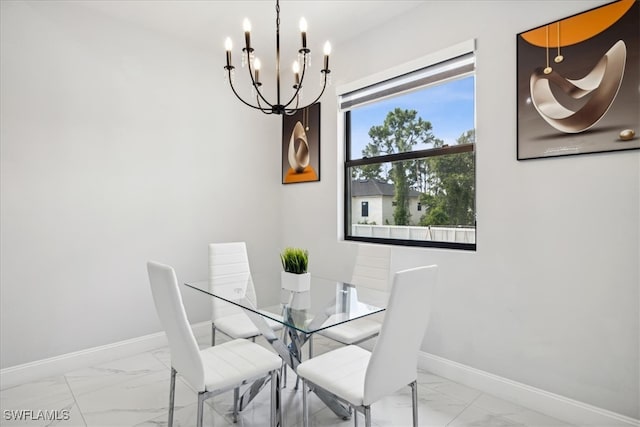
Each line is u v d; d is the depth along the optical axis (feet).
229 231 11.90
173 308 4.92
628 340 5.97
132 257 9.89
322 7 8.96
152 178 10.25
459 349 8.10
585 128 6.31
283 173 13.05
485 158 7.69
